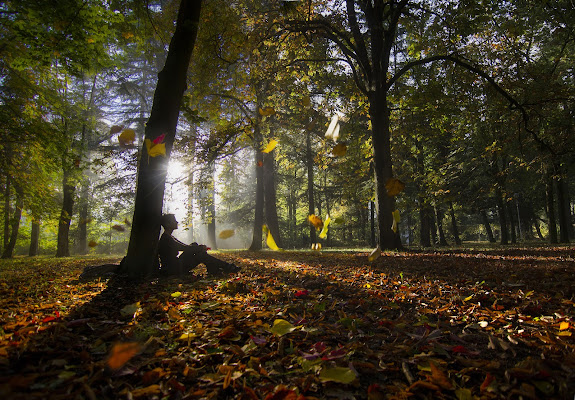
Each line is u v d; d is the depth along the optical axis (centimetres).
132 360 191
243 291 414
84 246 2597
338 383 173
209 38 934
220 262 580
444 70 1341
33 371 164
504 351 219
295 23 1183
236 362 200
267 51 1289
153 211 541
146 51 972
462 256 945
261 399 158
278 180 2558
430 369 180
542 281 457
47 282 536
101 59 916
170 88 552
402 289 421
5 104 1049
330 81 1420
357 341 227
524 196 2714
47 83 1197
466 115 1355
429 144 2078
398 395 163
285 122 1523
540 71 1244
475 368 190
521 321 277
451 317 303
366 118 1748
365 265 730
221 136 1181
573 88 1289
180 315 290
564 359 191
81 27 776
